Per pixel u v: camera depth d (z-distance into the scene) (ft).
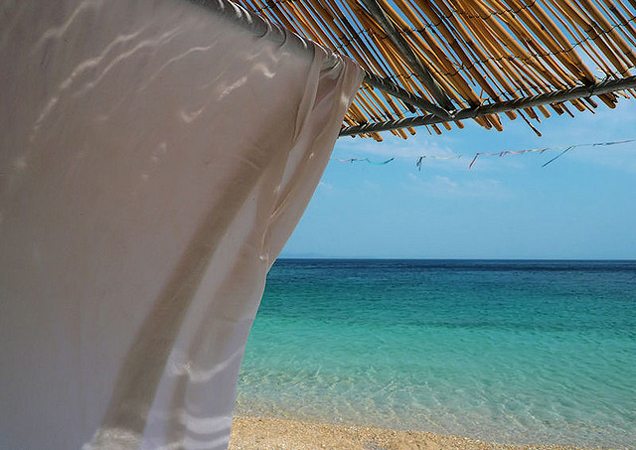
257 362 31.48
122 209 3.18
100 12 2.85
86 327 3.12
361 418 20.47
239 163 3.68
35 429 2.93
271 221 4.16
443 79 5.90
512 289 105.40
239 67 3.57
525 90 5.66
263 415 20.53
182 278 3.51
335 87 4.38
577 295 89.76
